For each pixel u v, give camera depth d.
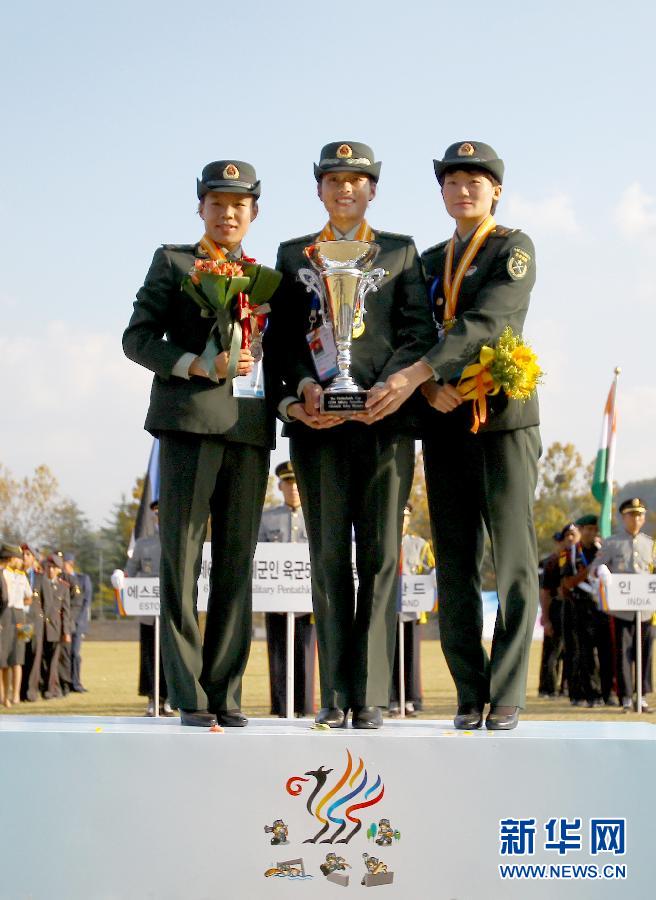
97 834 5.36
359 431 6.25
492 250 6.41
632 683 17.48
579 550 19.28
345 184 6.36
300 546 12.54
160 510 6.31
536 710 17.27
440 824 5.29
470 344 6.07
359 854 5.29
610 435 23.11
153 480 17.80
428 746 5.30
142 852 5.34
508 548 6.27
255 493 6.40
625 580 15.65
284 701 14.70
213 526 6.42
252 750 5.32
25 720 6.23
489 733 5.70
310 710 14.73
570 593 18.67
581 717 15.60
